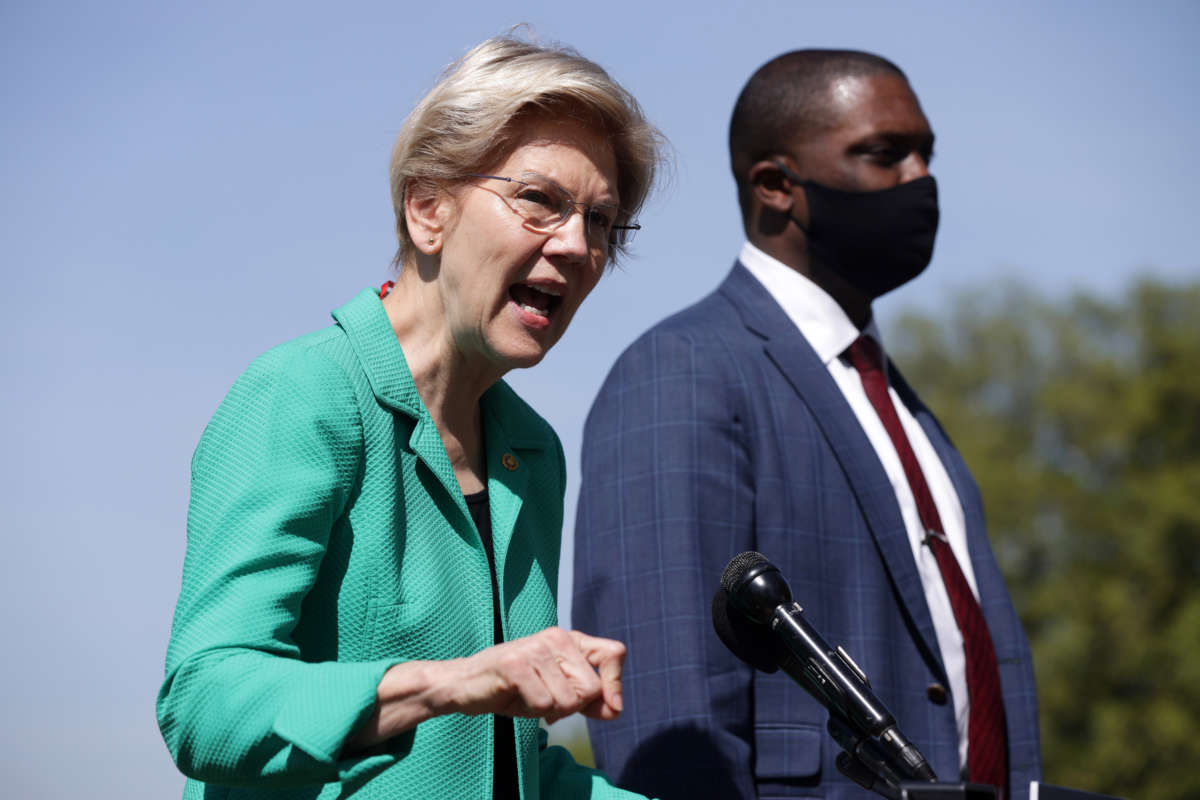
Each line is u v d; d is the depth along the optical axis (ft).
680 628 17.52
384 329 13.47
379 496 12.80
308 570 11.84
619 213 14.56
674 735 17.08
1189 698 143.23
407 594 12.84
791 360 19.57
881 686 17.99
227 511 11.81
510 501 14.29
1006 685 19.72
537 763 13.92
